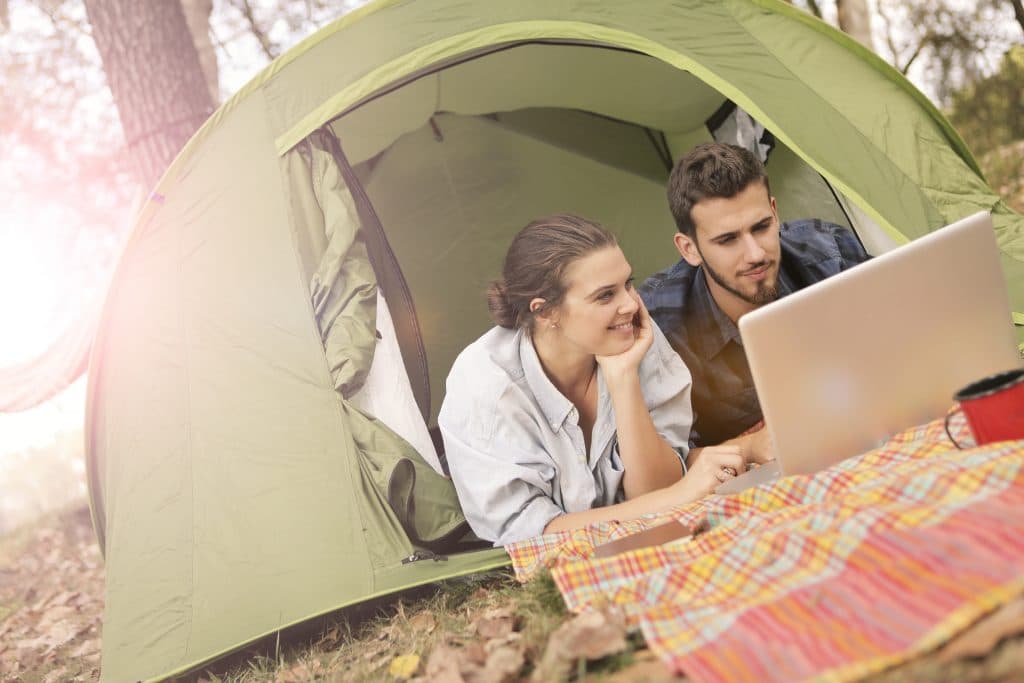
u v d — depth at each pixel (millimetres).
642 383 2850
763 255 2930
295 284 2816
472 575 2604
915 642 1367
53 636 3877
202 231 2910
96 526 3455
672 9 3178
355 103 3041
